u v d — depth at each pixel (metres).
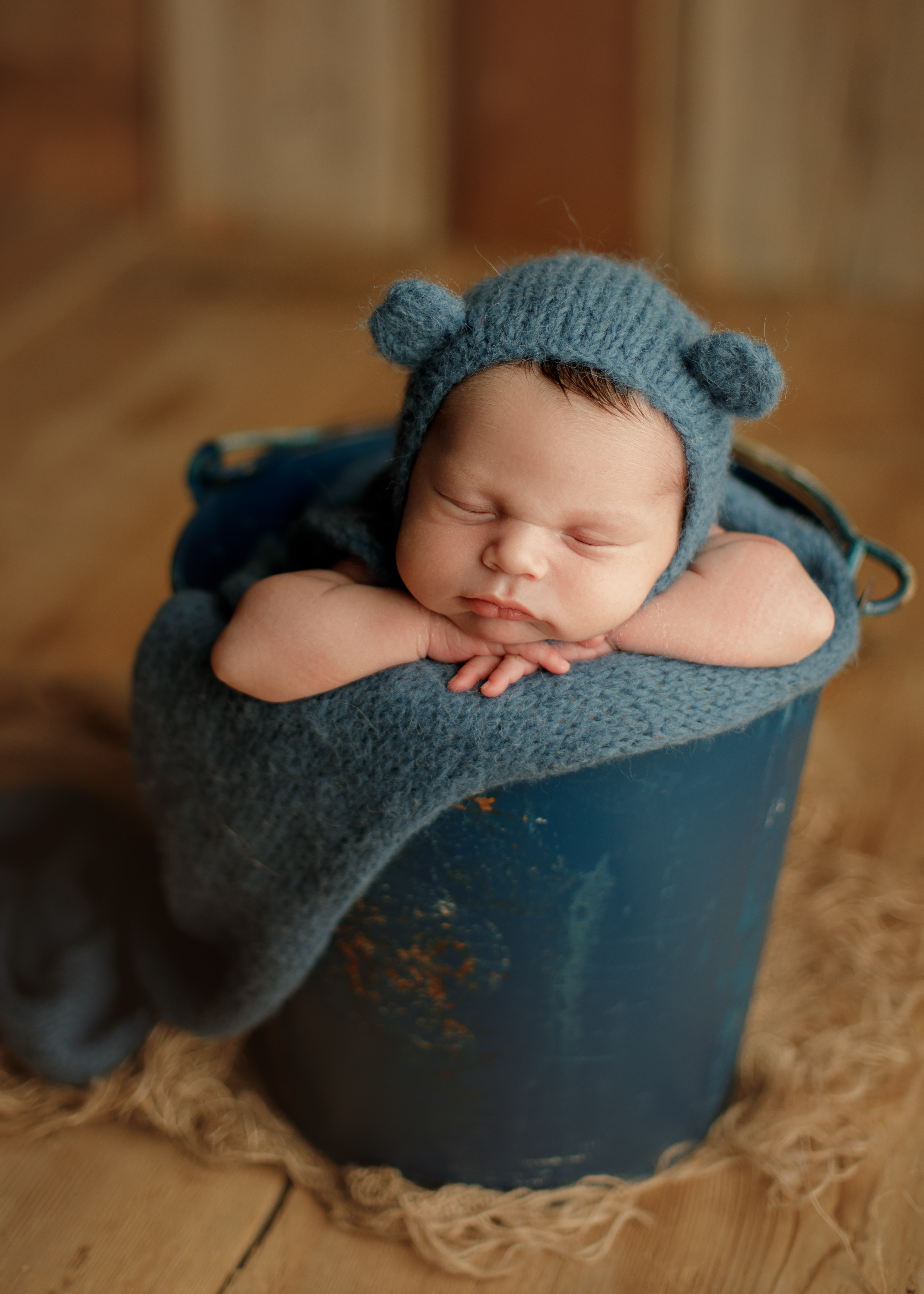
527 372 0.87
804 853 1.57
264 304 2.85
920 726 1.76
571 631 0.90
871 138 2.71
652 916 1.04
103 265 2.99
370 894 1.02
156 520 2.18
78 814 1.49
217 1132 1.24
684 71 2.72
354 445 1.38
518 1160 1.18
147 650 1.05
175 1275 1.13
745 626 0.95
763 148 2.77
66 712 1.72
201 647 1.02
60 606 1.97
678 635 0.94
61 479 2.28
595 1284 1.13
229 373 2.60
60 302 2.84
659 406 0.88
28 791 1.51
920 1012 1.38
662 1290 1.12
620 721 0.89
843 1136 1.24
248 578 1.08
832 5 2.59
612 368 0.87
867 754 1.72
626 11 2.70
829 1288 1.12
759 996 1.40
